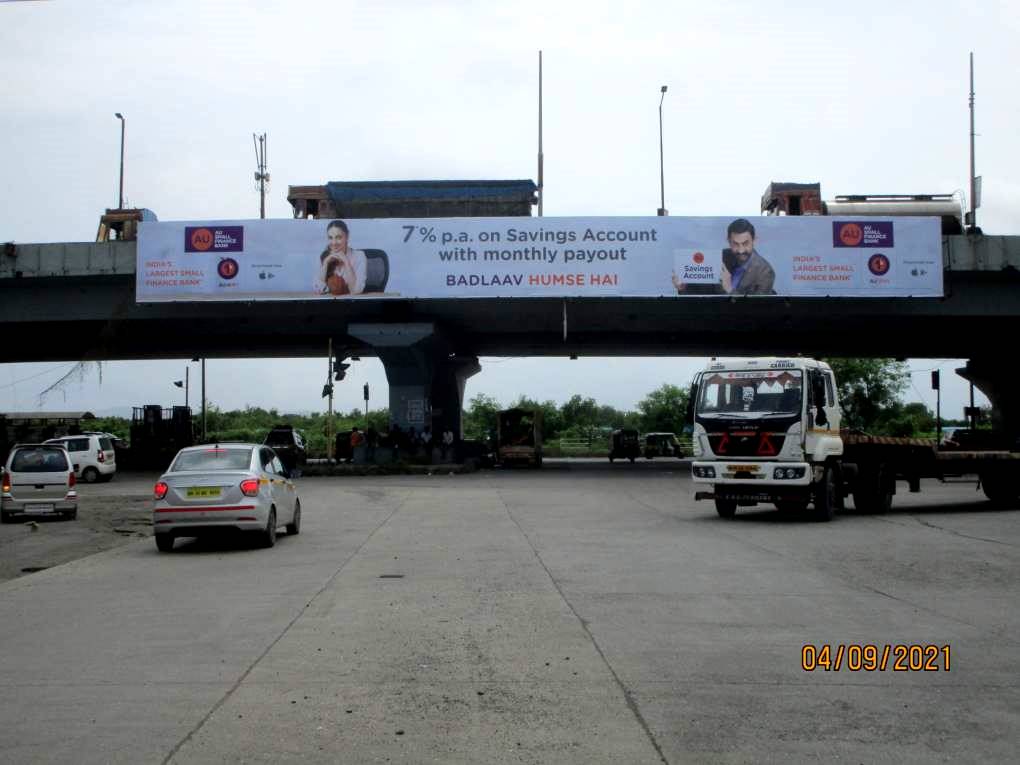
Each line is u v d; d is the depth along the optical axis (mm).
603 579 11656
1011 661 7508
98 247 37500
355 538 16750
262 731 5750
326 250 37781
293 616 9391
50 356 54531
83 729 5789
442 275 37625
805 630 8617
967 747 5492
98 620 9312
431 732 5730
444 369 51344
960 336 46906
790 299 38469
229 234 37688
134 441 51219
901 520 19719
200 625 8984
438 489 30797
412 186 40375
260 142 50281
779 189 38656
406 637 8352
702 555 13969
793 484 18516
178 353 54000
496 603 10008
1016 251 36656
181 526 14695
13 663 7504
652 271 37156
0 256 36969
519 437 48000
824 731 5766
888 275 36812
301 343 50531
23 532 19281
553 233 37375
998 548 14781
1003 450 25453
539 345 52281
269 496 15414
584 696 6492
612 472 42469
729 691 6625
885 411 67250
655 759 5270
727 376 19422
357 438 46375
